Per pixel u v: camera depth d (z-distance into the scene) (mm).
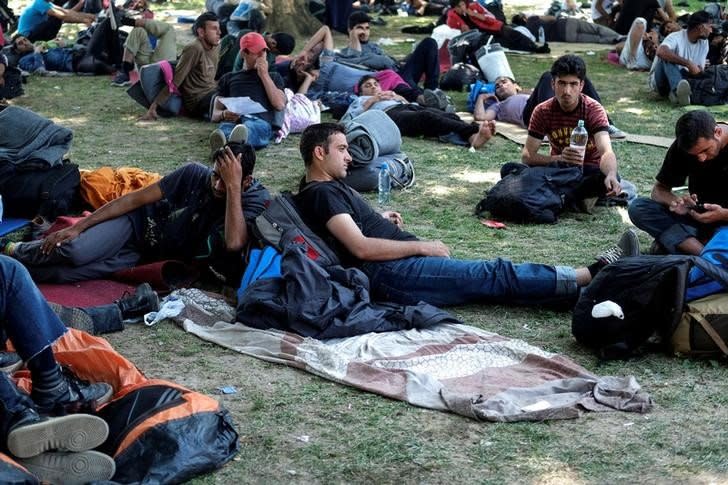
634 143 9992
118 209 6086
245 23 16203
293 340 5113
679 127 5664
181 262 6105
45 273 6070
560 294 5613
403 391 4605
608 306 4934
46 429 3645
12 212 7320
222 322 5406
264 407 4531
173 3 21703
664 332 5023
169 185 6070
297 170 8914
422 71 12125
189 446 3875
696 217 5875
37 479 3514
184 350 5172
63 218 6570
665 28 15320
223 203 5969
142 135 10281
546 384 4652
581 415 4426
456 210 7719
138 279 6055
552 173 7465
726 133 5812
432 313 5352
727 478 3908
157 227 6184
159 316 5523
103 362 4336
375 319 5266
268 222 5660
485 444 4184
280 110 9891
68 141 7629
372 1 21094
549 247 6820
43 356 3988
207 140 10047
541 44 16188
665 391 4684
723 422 4375
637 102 12219
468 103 11680
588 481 3898
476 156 9445
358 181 8133
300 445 4184
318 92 11398
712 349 4961
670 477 3924
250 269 5582
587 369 4934
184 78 10977
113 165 8977
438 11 20531
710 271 4934
